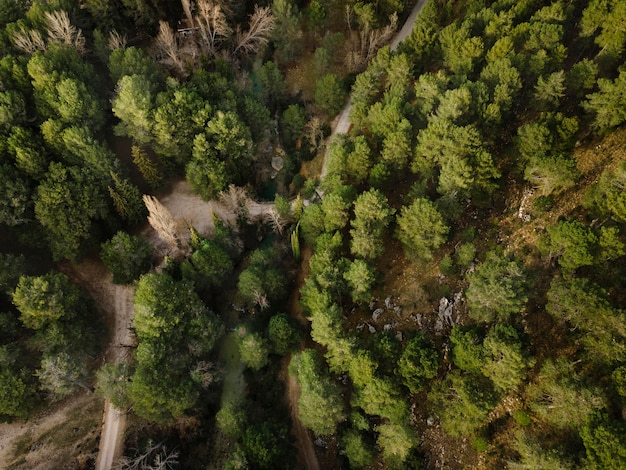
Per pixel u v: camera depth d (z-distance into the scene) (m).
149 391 64.25
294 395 77.44
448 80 82.94
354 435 66.06
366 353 63.66
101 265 86.69
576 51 84.81
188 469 70.19
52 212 78.44
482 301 60.25
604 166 66.44
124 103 83.31
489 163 71.06
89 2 99.25
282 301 84.12
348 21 106.69
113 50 94.81
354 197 81.38
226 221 93.19
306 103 106.94
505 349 53.97
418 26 93.50
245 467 61.72
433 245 73.44
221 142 88.88
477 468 59.97
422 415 66.81
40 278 69.00
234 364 80.25
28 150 78.12
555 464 48.56
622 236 57.12
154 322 68.44
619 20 72.12
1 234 82.50
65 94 81.12
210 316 76.06
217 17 99.25
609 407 50.06
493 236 73.94
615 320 50.03
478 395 56.25
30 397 66.88
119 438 71.12
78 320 74.44
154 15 107.88
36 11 92.06
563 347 58.44
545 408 54.28
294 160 101.38
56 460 68.88
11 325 70.12
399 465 63.09
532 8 87.94
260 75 101.81
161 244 89.31
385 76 98.88
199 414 73.69
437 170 81.00
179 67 99.31
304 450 73.06
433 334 71.50
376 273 76.56
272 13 105.94
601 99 66.38
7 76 83.00
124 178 89.00
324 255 75.75
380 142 86.25
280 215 86.81
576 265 55.88
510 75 75.50
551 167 64.12
